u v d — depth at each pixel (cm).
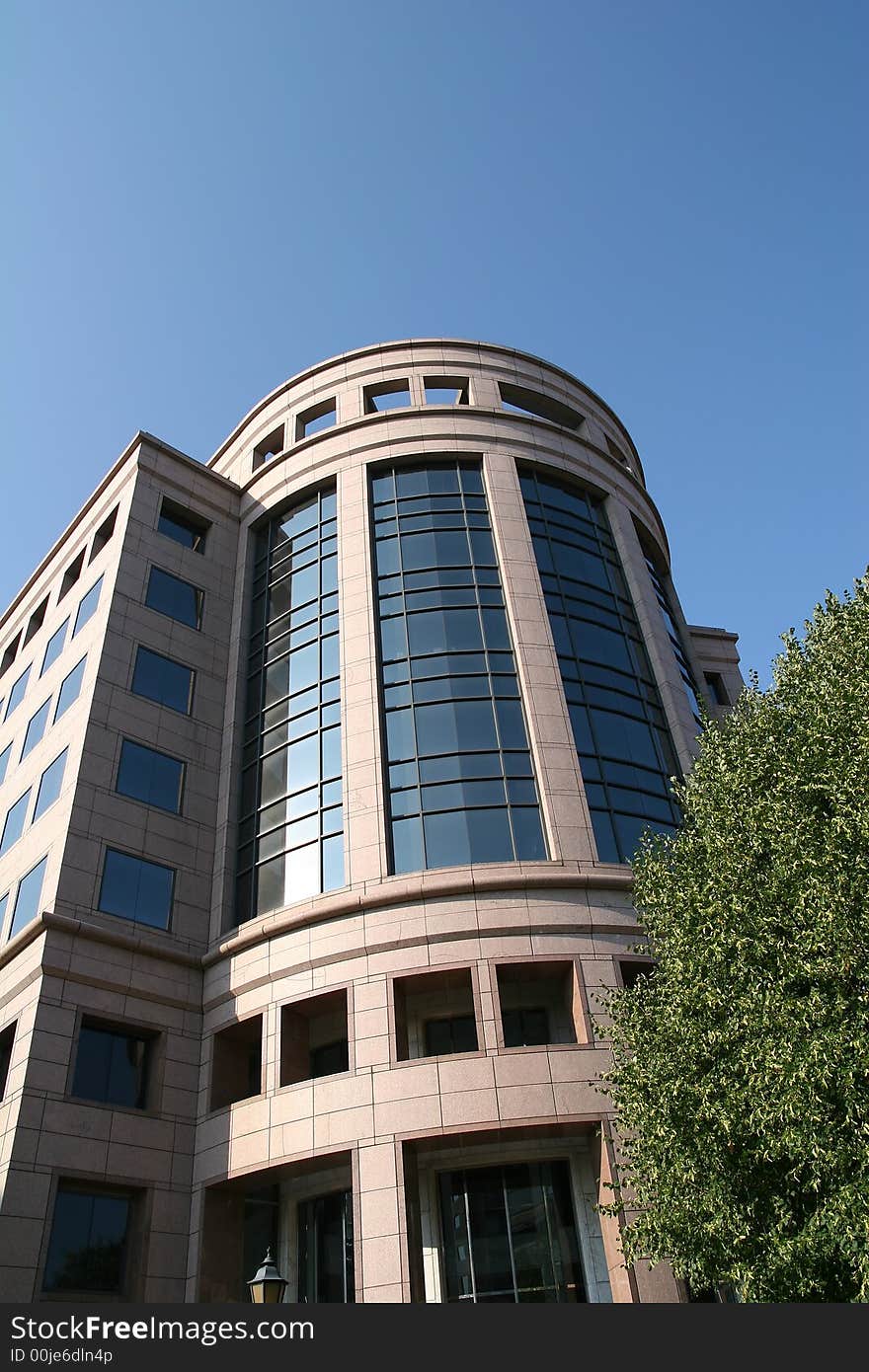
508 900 2888
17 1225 2392
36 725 3803
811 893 1747
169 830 3322
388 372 4353
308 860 3170
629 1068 2075
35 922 2870
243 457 4512
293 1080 2814
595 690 3553
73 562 4262
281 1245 2798
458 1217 2617
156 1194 2698
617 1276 2383
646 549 4472
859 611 2058
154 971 3030
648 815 3322
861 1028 1648
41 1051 2662
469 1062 2606
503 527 3797
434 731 3291
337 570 3778
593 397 4731
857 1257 1539
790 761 1959
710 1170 1817
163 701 3566
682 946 1980
